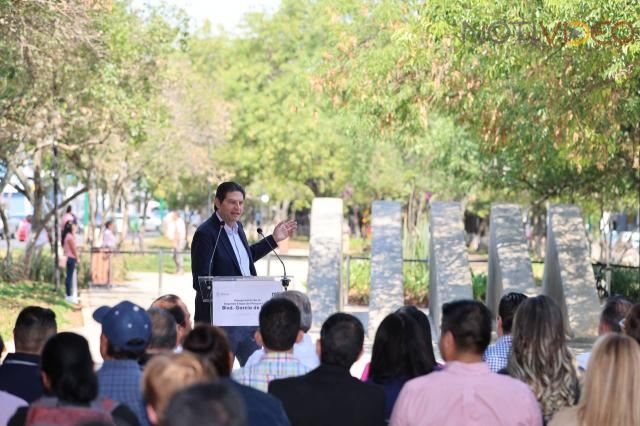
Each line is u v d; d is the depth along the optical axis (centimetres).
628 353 481
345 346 548
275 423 482
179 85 3734
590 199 2578
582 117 1400
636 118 1460
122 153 3412
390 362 607
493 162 2623
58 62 1916
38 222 2678
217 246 928
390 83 1822
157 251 2589
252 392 489
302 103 2464
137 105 2467
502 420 509
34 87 1989
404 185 4900
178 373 398
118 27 2220
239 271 934
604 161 1580
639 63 1234
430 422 513
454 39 1309
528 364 574
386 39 1958
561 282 1731
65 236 2272
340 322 553
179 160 4003
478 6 1238
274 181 5147
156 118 2677
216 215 940
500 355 692
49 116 2242
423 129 2019
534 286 1766
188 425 279
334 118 4809
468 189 3719
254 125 4997
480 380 516
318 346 596
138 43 2439
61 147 2459
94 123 2430
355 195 5597
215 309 845
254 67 5156
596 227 4131
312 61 2461
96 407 457
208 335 509
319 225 1830
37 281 2645
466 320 520
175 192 5328
